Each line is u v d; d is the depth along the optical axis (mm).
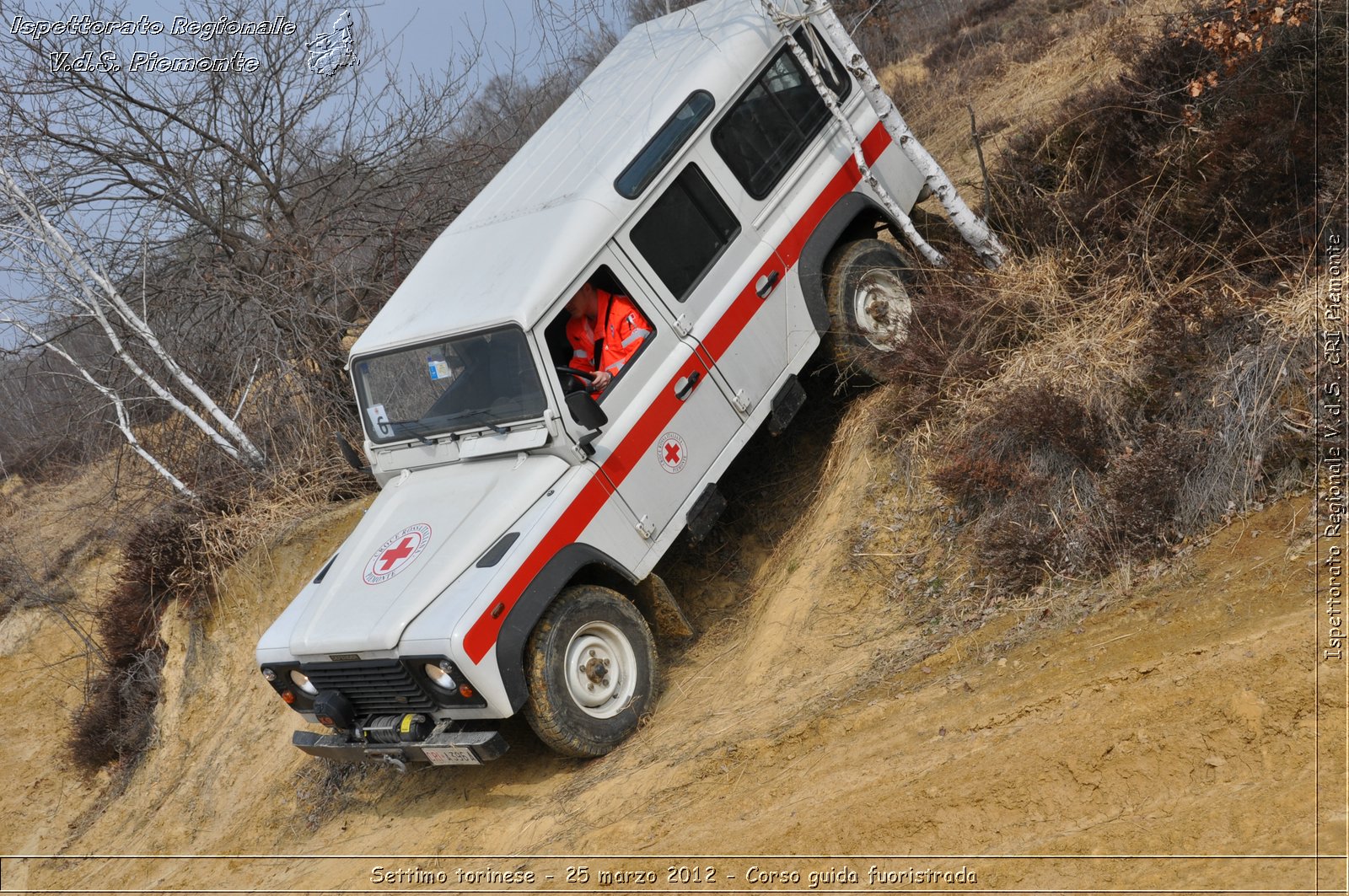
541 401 6355
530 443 6418
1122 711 4383
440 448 6930
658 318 6770
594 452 6395
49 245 10875
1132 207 7336
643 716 6504
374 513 6977
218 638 10055
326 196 12305
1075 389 6234
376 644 5930
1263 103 6586
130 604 10812
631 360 6641
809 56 7785
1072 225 7473
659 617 6805
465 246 7266
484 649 5816
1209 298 6039
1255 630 4488
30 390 13688
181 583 10398
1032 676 4988
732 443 7020
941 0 22531
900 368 7258
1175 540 5359
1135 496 5500
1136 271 6812
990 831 4176
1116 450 5879
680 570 7867
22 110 10922
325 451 10789
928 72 17141
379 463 7273
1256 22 6863
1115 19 12992
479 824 6305
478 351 6551
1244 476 5234
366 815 7441
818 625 6535
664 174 6906
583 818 5750
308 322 11055
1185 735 4102
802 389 7348
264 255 11781
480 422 6664
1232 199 6555
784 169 7469
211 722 9594
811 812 4777
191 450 11445
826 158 7672
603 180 6773
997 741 4637
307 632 6309
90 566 13875
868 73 7797
